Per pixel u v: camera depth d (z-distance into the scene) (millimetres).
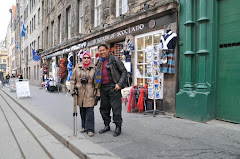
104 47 3812
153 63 5391
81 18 12445
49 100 9500
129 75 7234
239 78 4191
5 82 27266
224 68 4465
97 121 4961
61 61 14211
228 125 4172
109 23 8750
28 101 9320
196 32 4871
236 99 4254
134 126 4320
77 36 12414
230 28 4355
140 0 6785
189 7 4895
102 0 9336
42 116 5891
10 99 11406
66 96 11336
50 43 18453
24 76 33031
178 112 5047
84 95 3836
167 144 3215
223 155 2746
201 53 4609
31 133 4867
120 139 3527
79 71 3912
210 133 3693
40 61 21625
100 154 2883
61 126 4672
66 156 3199
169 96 5527
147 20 6367
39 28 22953
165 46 5191
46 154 3539
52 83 14328
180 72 5238
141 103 5613
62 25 15344
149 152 2916
